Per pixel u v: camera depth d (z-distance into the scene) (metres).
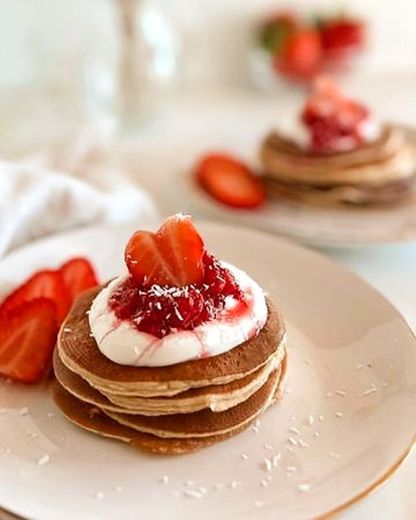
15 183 0.44
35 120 0.63
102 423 0.31
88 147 0.52
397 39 0.74
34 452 0.30
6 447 0.31
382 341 0.36
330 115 0.51
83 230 0.43
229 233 0.43
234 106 0.68
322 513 0.28
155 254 0.31
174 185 0.51
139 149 0.59
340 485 0.29
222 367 0.30
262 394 0.32
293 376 0.34
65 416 0.32
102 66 0.66
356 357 0.35
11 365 0.34
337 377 0.34
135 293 0.31
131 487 0.29
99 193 0.46
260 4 0.70
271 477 0.30
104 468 0.30
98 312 0.32
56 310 0.36
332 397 0.33
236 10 0.70
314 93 0.55
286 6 0.70
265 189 0.51
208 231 0.43
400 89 0.72
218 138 0.60
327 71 0.69
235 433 0.31
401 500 0.30
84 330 0.32
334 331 0.37
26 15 0.66
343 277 0.39
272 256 0.42
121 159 0.57
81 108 0.66
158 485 0.29
